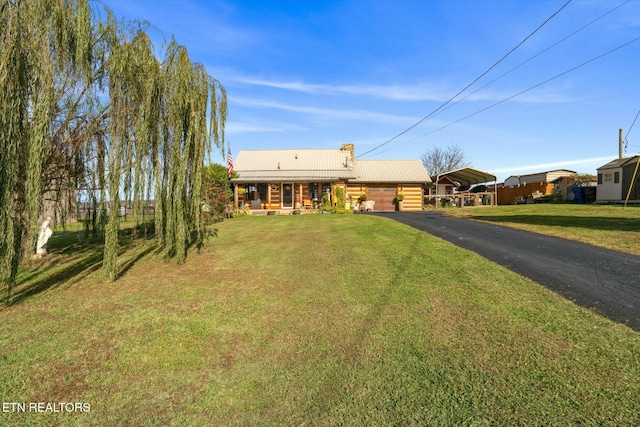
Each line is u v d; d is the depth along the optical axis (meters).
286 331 4.07
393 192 26.83
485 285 5.10
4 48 5.14
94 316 4.77
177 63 7.64
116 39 7.11
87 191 8.67
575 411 2.47
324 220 15.45
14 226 5.57
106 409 2.81
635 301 4.25
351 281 5.73
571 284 4.95
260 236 11.02
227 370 3.32
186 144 7.83
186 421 2.64
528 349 3.32
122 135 6.86
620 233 8.68
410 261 6.64
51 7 5.96
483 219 13.80
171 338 4.01
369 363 3.28
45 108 5.59
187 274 6.84
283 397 2.87
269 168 25.73
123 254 9.00
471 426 2.39
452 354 3.33
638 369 2.91
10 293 5.47
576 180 28.73
